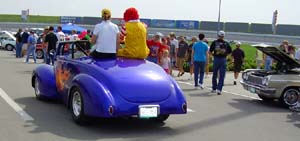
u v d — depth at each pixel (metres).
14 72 15.50
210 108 9.83
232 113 9.38
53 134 6.60
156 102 6.89
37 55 25.08
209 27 78.62
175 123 7.88
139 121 7.86
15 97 9.75
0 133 6.52
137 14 7.86
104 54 7.64
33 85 9.89
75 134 6.67
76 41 8.47
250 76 11.36
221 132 7.39
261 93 10.80
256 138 7.11
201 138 6.85
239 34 70.50
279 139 7.14
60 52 8.89
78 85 7.08
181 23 81.31
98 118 7.71
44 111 8.27
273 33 67.75
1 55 26.98
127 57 7.79
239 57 15.84
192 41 17.95
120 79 6.84
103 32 7.62
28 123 7.23
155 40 13.23
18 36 24.72
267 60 16.56
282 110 10.20
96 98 6.66
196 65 13.46
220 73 12.40
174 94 7.16
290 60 10.66
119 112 6.62
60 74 8.52
